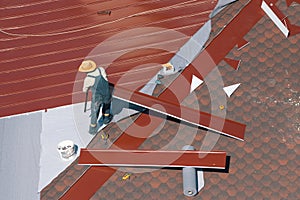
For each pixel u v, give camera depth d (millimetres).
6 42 21016
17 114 18609
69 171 15883
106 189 15281
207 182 15062
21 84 19641
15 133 18000
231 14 18422
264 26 17906
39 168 16797
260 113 16188
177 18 20766
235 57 17375
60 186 15602
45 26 21375
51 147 17156
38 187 16297
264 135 15773
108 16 21297
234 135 15734
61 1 22125
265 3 18109
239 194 14805
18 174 16812
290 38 17562
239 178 15062
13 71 20094
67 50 20469
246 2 18562
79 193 15305
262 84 16750
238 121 16062
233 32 17922
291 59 17141
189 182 14680
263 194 14750
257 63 17172
